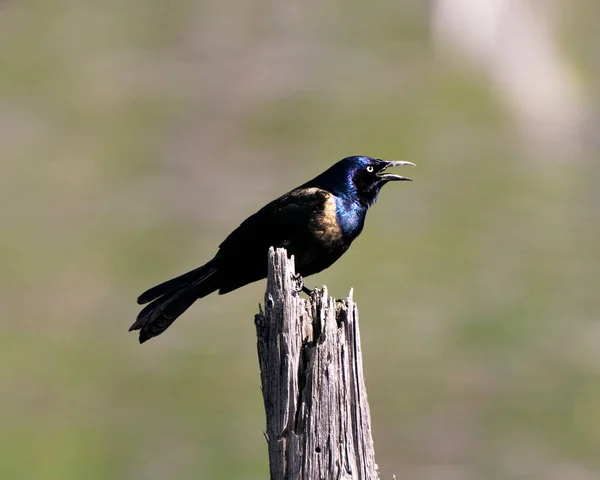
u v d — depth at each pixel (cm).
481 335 1994
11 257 2225
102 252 2283
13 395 1695
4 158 2677
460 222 2470
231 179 2650
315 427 568
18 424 1611
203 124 2875
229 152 2777
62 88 3034
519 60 3409
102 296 2103
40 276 2156
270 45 3297
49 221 2389
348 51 3291
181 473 1533
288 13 3444
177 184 2597
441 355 1911
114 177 2633
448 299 2138
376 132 2892
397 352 1930
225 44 3294
